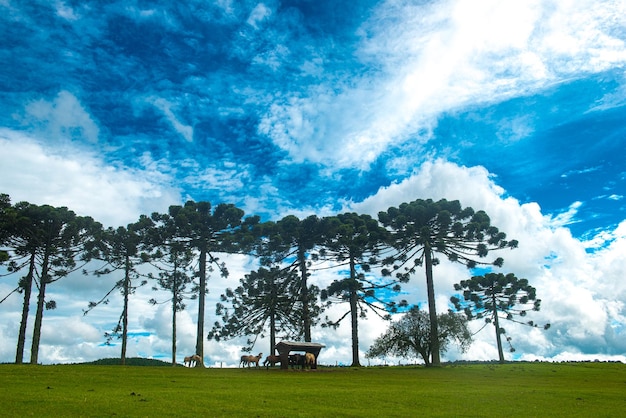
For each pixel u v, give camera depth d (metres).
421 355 54.19
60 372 32.53
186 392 24.02
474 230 48.16
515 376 38.34
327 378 34.62
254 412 18.67
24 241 47.06
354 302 49.62
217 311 51.88
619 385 33.41
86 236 49.50
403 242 50.56
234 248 49.88
